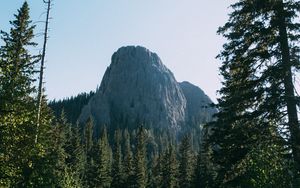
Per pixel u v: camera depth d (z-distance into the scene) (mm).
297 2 18656
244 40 20172
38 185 19188
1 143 17781
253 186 14250
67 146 71688
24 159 18203
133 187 77750
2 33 32375
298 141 17547
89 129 119125
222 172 22016
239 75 20422
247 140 20172
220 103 22906
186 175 76938
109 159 103188
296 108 18094
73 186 28625
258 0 19375
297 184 13656
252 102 19938
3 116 17656
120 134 148500
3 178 17859
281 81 18750
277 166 14180
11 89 18203
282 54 18781
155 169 91812
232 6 20312
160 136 169875
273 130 18625
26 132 18781
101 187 75312
